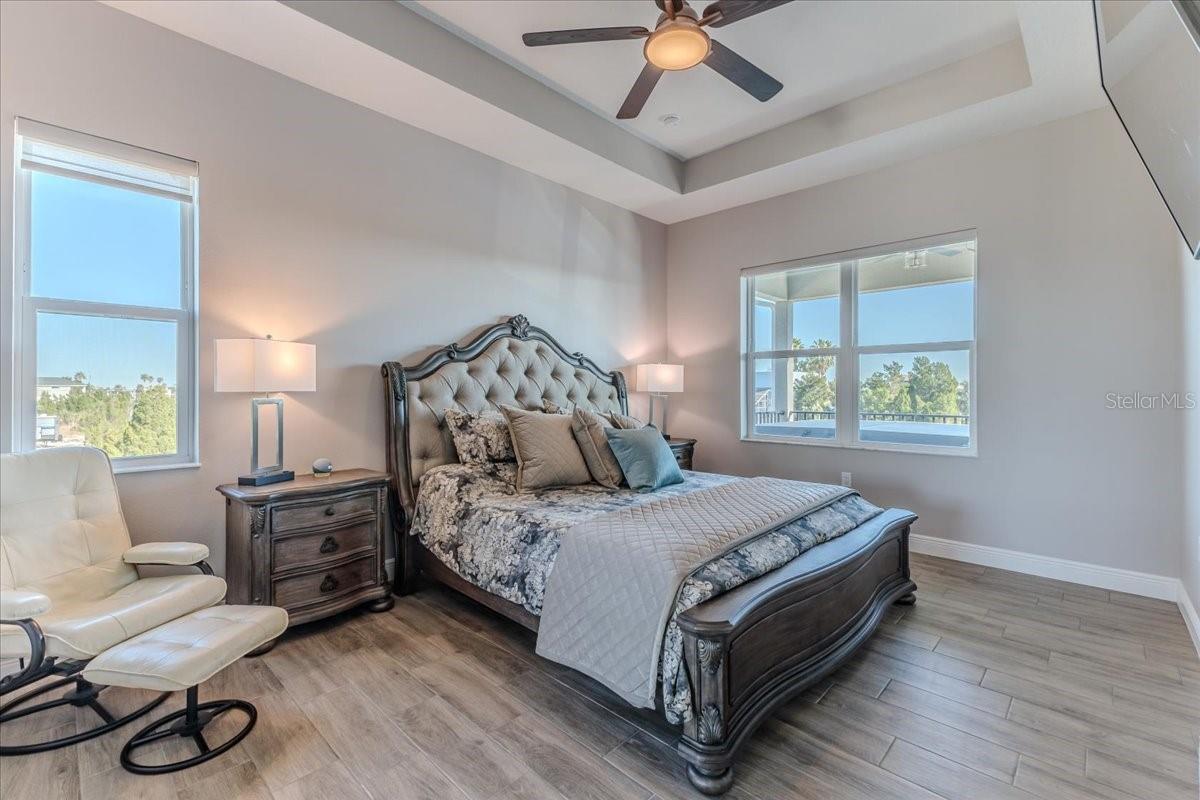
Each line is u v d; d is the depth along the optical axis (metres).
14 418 2.15
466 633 2.58
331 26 2.42
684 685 1.61
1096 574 3.11
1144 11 1.12
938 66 3.09
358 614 2.79
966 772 1.64
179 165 2.49
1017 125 3.25
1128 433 3.00
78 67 2.24
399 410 3.15
